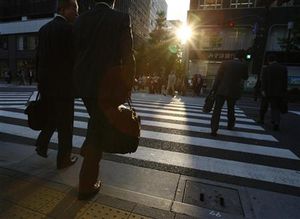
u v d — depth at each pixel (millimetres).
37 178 2717
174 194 2654
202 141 4906
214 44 25938
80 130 5316
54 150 3846
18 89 18172
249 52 17109
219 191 2795
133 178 2992
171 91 17172
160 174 3166
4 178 2676
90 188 2311
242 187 2924
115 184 2805
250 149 4523
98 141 2311
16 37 35938
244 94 23766
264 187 2980
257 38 20781
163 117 7516
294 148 4715
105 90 2178
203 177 3176
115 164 3428
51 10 33031
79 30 2299
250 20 24391
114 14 2229
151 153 3996
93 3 2406
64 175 2852
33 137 4578
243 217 2215
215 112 5398
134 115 2285
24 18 35594
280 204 2555
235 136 5465
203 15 25797
